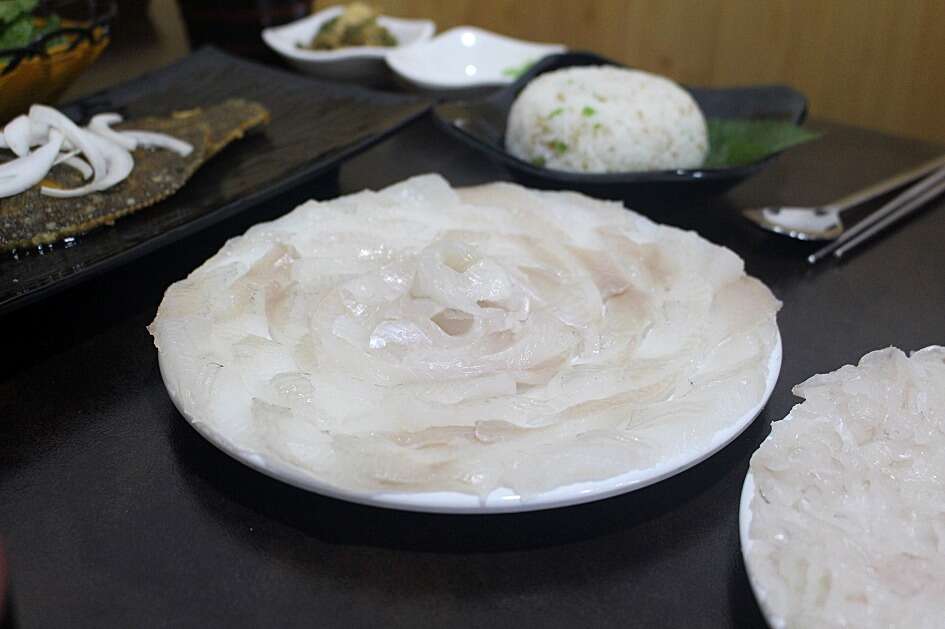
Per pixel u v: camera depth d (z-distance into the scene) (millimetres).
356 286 445
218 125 650
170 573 359
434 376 402
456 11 1297
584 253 477
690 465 366
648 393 386
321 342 406
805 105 681
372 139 638
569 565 364
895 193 651
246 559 365
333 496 353
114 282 536
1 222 512
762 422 434
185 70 769
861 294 537
